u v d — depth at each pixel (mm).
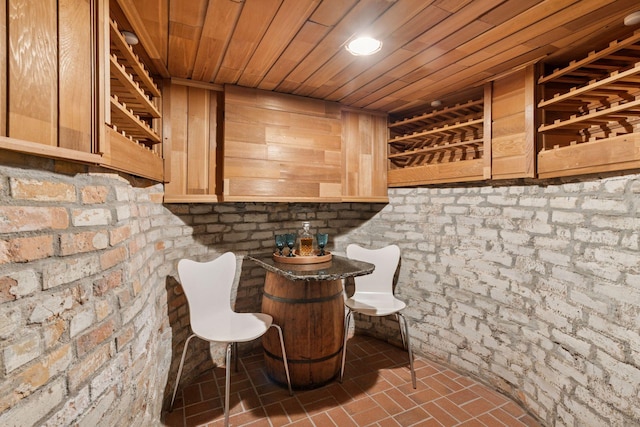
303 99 2297
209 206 2336
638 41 1292
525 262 1846
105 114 922
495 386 2029
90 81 872
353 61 1705
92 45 881
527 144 1726
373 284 2535
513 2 1183
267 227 2633
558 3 1186
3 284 657
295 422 1757
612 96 1506
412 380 2102
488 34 1412
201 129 2088
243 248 2514
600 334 1424
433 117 2473
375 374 2254
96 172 994
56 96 764
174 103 2010
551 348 1677
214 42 1515
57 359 791
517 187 1901
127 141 1197
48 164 789
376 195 2707
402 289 2674
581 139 1679
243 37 1466
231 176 2078
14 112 662
